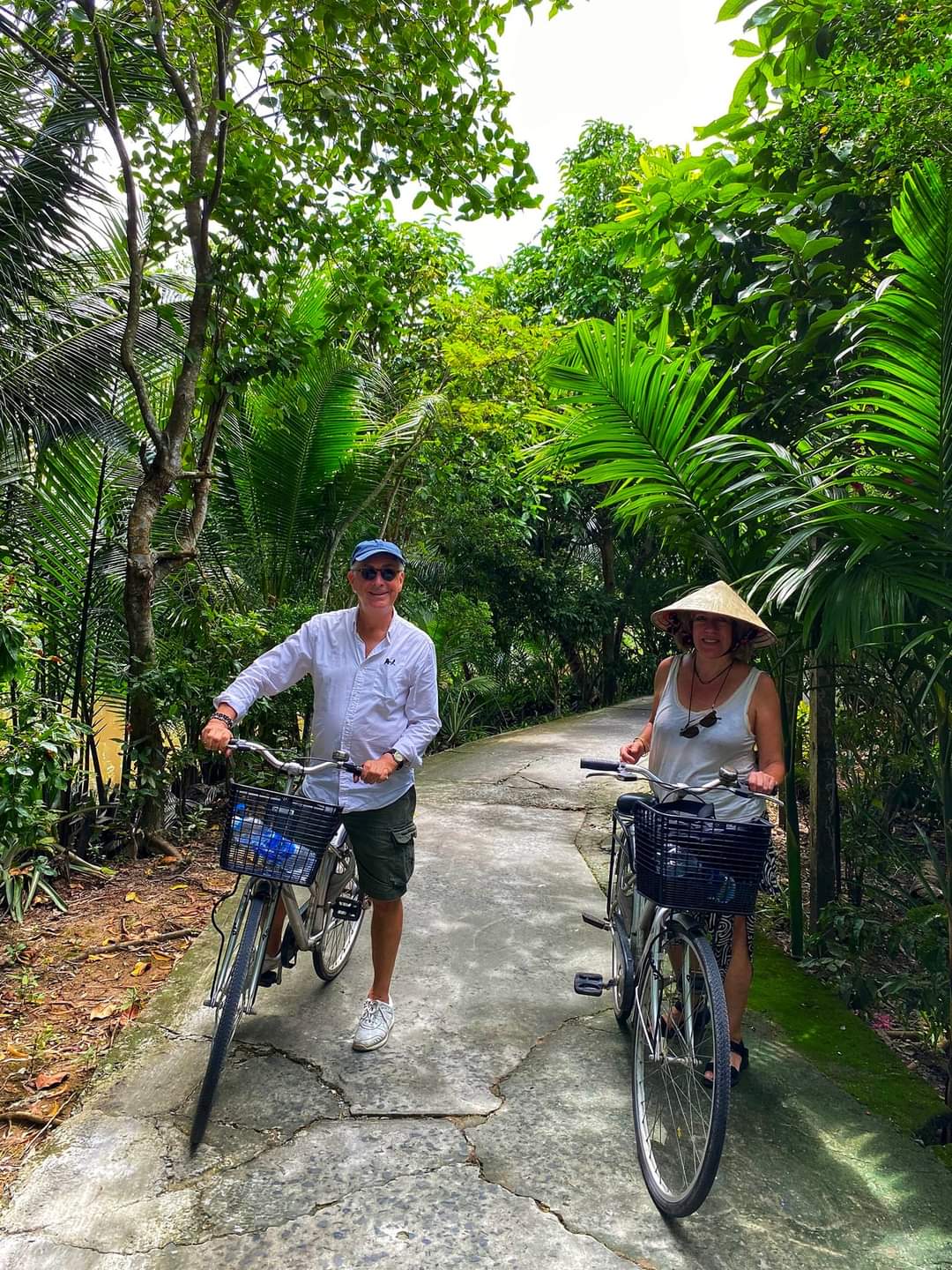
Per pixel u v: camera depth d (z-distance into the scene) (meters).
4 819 4.02
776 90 3.52
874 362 2.57
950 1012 3.05
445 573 12.41
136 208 4.94
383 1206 2.32
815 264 3.42
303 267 6.88
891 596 2.68
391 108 4.99
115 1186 2.38
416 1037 3.19
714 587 2.72
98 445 5.57
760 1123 2.76
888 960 4.26
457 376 9.48
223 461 7.22
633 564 15.62
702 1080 2.54
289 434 7.22
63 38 4.99
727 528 3.77
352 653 3.03
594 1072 2.99
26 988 3.59
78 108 5.03
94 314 5.60
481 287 10.65
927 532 2.69
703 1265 2.15
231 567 7.22
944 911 3.54
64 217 4.95
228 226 5.30
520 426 10.16
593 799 6.93
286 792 2.97
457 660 11.03
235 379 5.61
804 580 2.80
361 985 3.58
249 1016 3.29
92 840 5.48
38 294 5.08
